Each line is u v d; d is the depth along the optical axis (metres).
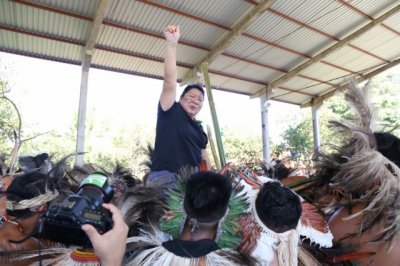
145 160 3.06
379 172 1.60
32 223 1.53
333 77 15.46
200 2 9.77
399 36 13.23
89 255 1.29
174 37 2.35
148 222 1.50
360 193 1.69
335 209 1.76
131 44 10.98
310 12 11.05
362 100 1.92
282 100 17.27
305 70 14.45
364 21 12.08
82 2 8.94
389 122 2.15
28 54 10.91
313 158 2.05
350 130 1.79
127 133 19.69
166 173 2.18
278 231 1.29
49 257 1.47
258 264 1.25
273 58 13.37
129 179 2.01
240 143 21.30
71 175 1.87
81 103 10.12
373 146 1.75
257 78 14.71
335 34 12.54
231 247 1.27
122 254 1.11
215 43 11.64
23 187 1.56
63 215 1.02
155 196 1.60
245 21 10.45
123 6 9.38
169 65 2.31
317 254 1.51
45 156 2.61
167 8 9.70
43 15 9.29
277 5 10.48
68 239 1.07
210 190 1.21
